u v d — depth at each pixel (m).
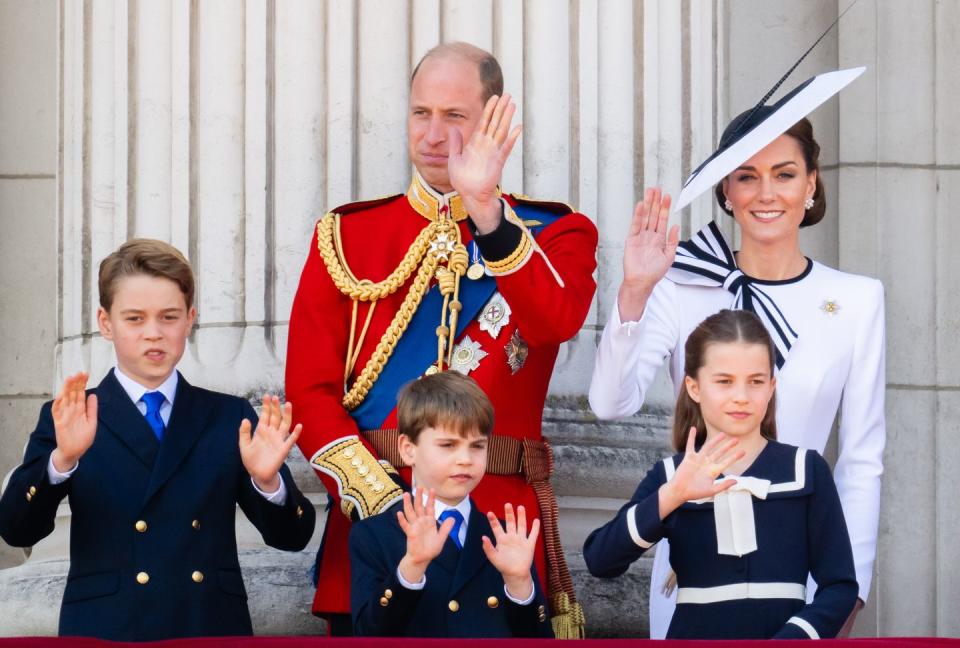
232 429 18.23
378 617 16.19
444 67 19.52
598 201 23.09
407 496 16.16
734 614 16.77
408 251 19.47
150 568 17.39
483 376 18.84
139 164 23.34
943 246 27.27
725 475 17.33
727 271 19.97
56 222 25.50
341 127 22.67
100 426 17.84
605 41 23.44
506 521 16.91
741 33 27.77
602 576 17.25
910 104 27.36
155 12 23.47
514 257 18.09
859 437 19.44
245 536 22.20
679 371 19.95
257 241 22.66
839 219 27.27
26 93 27.73
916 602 26.72
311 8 22.86
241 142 22.86
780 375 19.41
